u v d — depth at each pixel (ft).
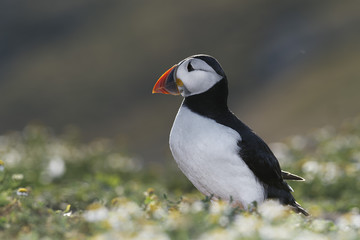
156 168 38.29
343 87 70.44
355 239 14.56
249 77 94.43
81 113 95.14
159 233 13.93
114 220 14.71
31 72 113.39
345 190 30.14
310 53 89.81
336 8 100.17
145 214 16.22
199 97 19.15
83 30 126.72
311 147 40.57
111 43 118.21
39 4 140.26
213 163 18.37
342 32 90.79
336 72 77.61
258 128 72.08
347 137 38.09
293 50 92.99
